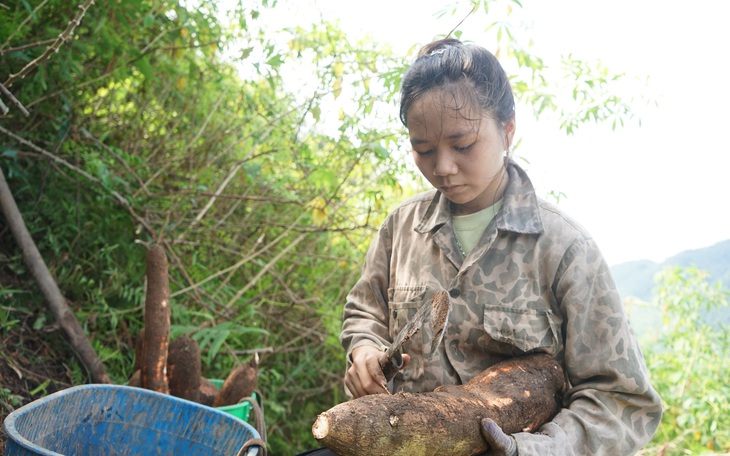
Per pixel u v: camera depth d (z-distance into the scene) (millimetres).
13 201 3203
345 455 1393
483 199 1848
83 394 2000
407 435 1398
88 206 3592
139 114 4062
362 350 1838
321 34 3727
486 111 1638
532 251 1756
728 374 4555
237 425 1958
